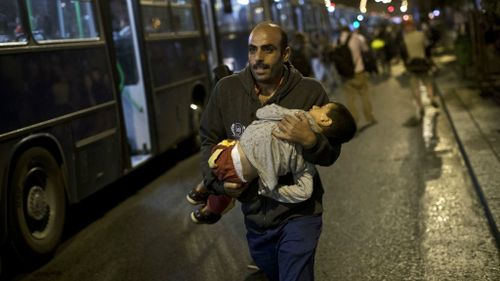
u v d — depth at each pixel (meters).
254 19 14.30
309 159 3.18
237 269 5.29
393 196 7.07
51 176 5.95
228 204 4.04
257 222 3.44
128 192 8.36
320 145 3.12
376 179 7.90
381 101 15.84
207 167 3.46
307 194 3.22
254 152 3.14
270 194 3.26
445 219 6.13
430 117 12.30
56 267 5.72
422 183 7.52
